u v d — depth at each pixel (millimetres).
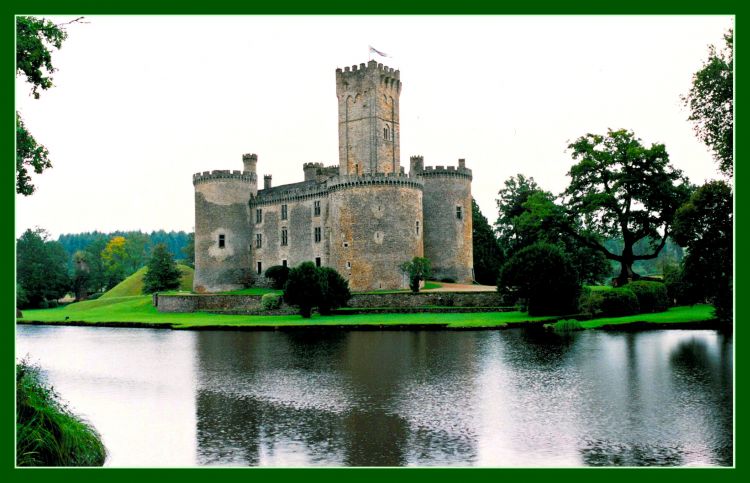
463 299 63312
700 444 20344
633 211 62969
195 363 37688
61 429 19234
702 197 43656
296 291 61938
